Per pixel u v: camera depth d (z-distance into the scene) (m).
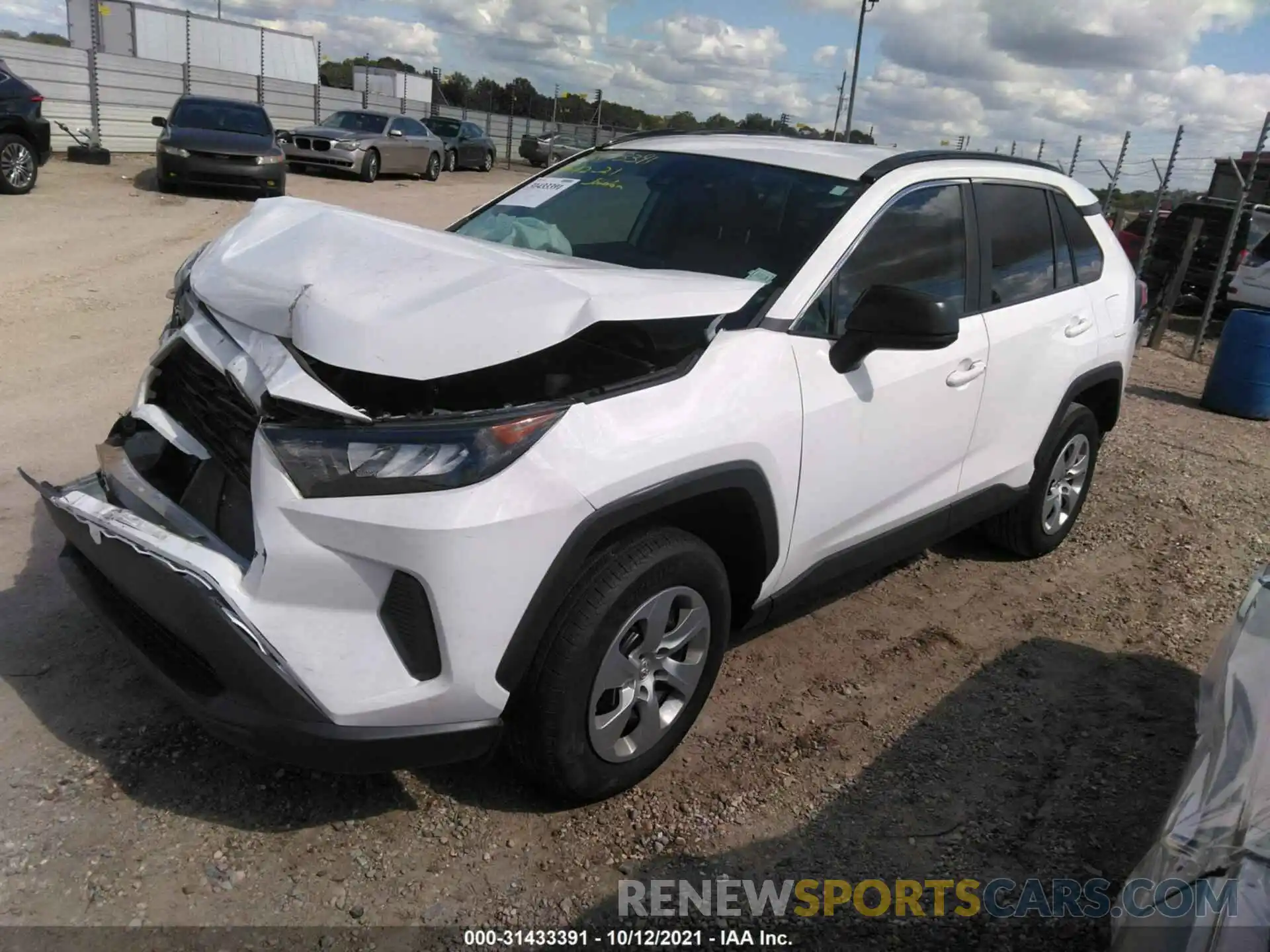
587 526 2.48
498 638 2.41
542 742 2.62
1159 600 4.70
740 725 3.39
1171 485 6.46
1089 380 4.62
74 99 20.28
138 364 6.68
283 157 15.79
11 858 2.51
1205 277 14.02
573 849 2.75
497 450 2.36
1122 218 14.94
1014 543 4.86
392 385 2.43
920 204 3.69
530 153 33.97
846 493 3.35
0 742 2.91
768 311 3.11
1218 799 2.04
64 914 2.37
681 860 2.74
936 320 2.89
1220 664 2.80
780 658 3.85
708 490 2.76
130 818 2.68
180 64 23.39
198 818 2.71
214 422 2.70
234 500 2.62
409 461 2.31
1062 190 4.62
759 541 3.04
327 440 2.31
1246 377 8.64
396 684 2.39
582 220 3.78
